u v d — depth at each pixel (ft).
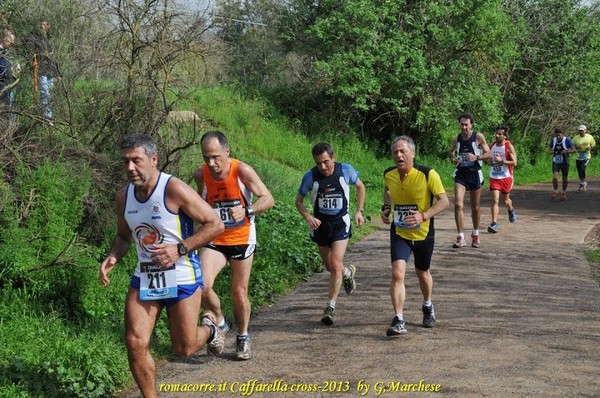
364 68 79.56
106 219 29.32
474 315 26.66
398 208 24.40
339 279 26.27
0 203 25.08
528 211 56.75
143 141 16.46
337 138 84.33
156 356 22.71
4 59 28.66
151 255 16.80
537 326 25.16
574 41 104.58
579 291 30.37
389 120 88.79
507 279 32.30
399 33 80.79
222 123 74.69
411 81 81.10
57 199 25.96
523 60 102.89
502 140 45.70
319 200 26.30
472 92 85.15
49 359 20.03
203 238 16.85
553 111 104.37
